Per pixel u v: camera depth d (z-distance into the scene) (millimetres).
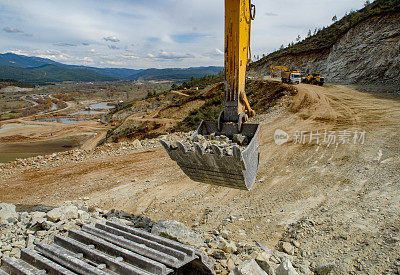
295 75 32688
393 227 4812
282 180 8570
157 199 8273
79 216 6336
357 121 15016
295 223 5887
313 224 5660
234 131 5141
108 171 11086
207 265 3523
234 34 4512
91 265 3521
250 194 7949
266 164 10234
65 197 8805
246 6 4691
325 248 4797
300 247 5043
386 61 30250
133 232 4512
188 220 6859
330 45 44750
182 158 4613
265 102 26797
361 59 34812
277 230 5777
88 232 4598
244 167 4066
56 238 4203
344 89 27609
